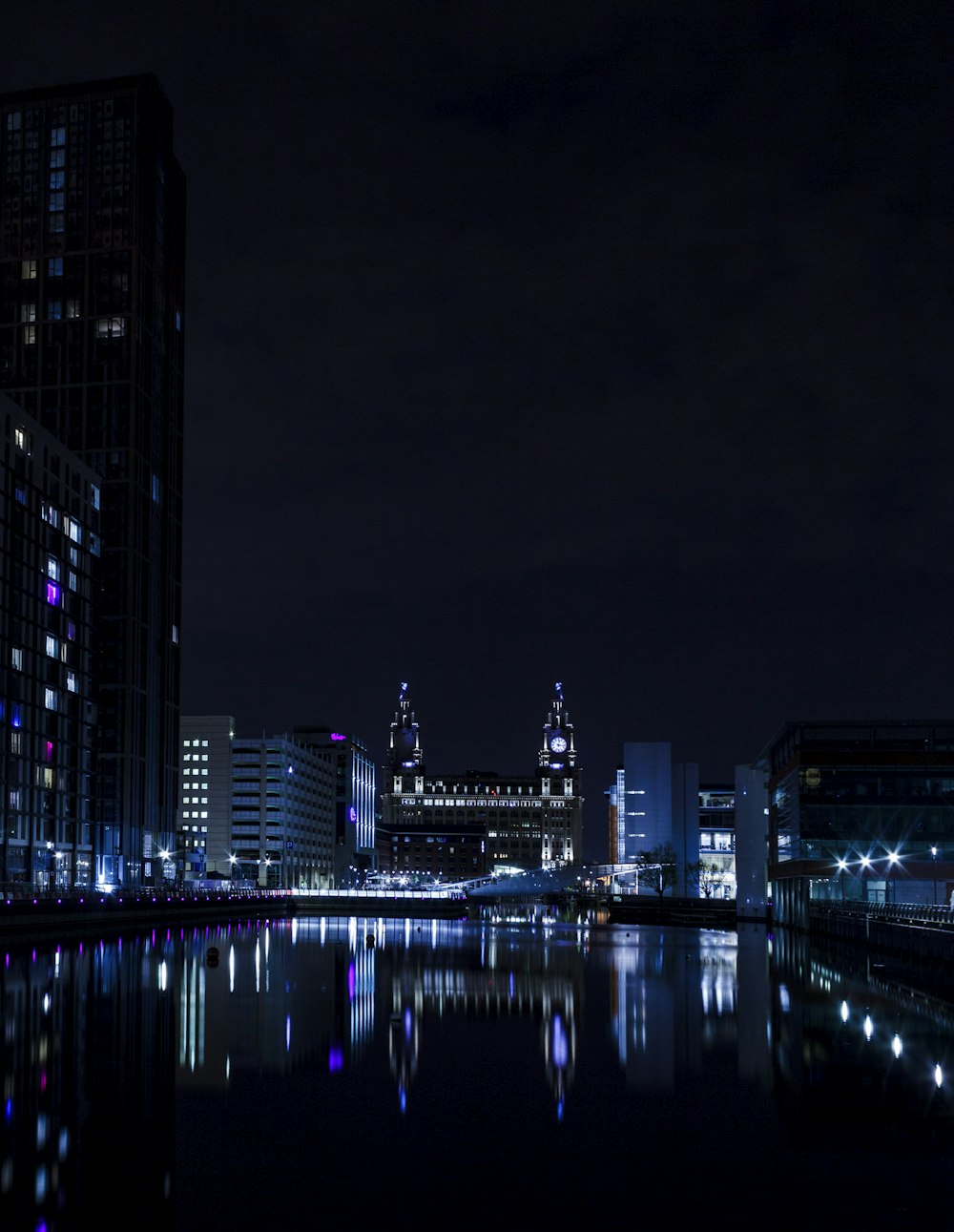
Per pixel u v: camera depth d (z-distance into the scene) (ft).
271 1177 83.10
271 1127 97.14
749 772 617.21
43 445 575.79
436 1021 166.30
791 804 442.91
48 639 574.56
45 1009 172.24
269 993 199.62
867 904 340.59
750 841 614.34
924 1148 92.12
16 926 352.28
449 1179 83.30
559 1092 113.39
